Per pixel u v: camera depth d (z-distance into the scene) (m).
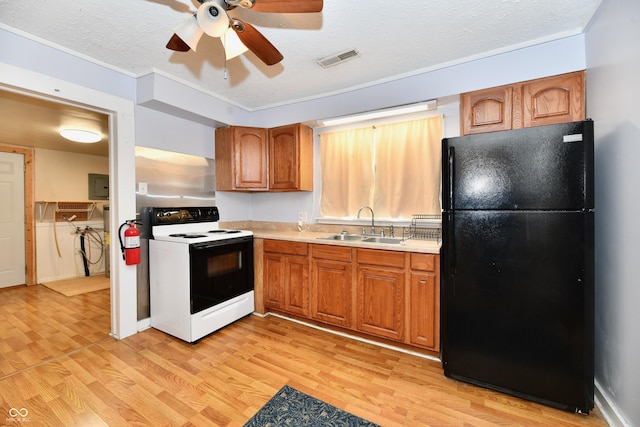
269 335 2.47
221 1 1.27
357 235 2.89
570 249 1.52
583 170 1.48
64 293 3.60
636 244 1.31
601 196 1.64
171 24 1.76
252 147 3.15
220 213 3.30
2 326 2.62
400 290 2.17
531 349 1.62
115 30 1.83
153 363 2.02
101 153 4.57
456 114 2.50
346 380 1.86
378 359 2.11
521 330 1.64
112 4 1.58
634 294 1.33
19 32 1.81
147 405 1.61
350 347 2.28
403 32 1.86
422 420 1.51
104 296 3.51
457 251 1.79
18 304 3.21
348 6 1.60
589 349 1.50
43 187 4.12
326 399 1.67
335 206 3.12
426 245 2.17
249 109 3.30
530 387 1.63
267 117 3.23
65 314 2.92
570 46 1.87
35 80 1.89
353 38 1.92
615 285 1.49
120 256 2.37
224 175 3.14
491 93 2.10
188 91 2.63
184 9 1.57
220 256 2.55
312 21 1.74
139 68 2.36
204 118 2.84
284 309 2.75
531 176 1.59
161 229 2.61
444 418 1.53
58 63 2.00
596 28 1.67
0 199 3.74
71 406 1.59
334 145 3.11
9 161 3.81
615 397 1.47
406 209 2.72
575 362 1.52
